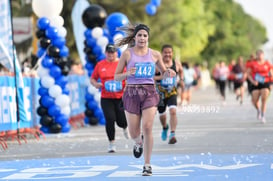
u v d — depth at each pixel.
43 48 27.06
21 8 48.47
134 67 14.44
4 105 23.00
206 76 111.00
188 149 19.80
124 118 20.14
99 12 30.45
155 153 18.94
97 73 20.08
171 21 66.75
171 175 14.46
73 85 32.53
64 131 27.42
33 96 26.77
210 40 139.38
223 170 15.06
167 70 14.80
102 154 19.14
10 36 23.02
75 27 31.33
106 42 30.34
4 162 17.88
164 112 21.67
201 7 96.12
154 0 43.31
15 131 24.42
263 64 30.28
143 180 13.85
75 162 17.36
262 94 30.55
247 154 18.19
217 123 31.30
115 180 13.95
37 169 16.17
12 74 24.53
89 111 31.88
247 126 28.89
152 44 71.75
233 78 57.28
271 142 21.45
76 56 55.09
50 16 27.05
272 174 14.26
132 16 56.75
